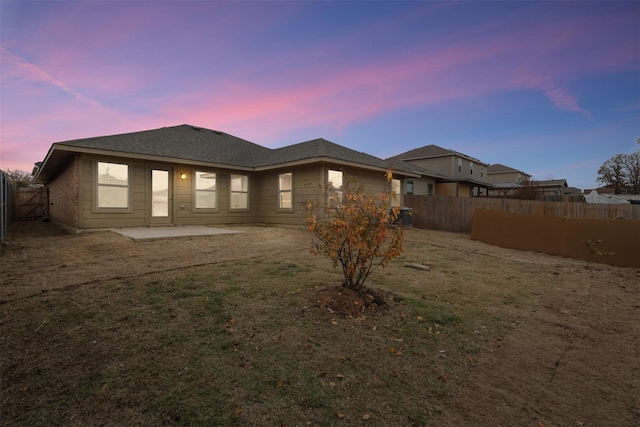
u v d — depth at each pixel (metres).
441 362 2.60
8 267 5.01
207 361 2.45
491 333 3.22
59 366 2.31
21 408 1.87
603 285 5.35
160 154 10.23
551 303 4.27
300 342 2.81
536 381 2.40
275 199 12.68
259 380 2.23
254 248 7.21
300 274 5.02
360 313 3.48
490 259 7.32
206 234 8.77
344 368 2.44
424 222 14.02
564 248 8.09
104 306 3.43
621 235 7.29
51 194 14.88
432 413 1.98
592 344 3.07
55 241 7.64
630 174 35.44
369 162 12.84
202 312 3.38
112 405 1.92
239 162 12.72
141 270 4.91
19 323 2.96
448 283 5.01
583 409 2.09
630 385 2.38
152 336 2.82
